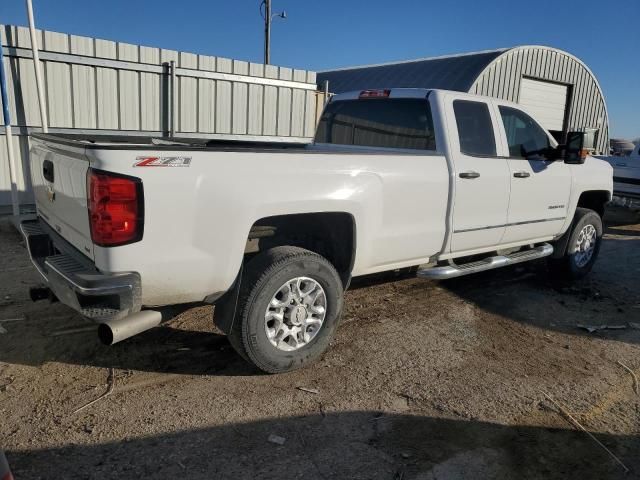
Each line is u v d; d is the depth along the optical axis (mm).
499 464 3072
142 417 3328
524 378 4109
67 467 2854
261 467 2938
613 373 4281
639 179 11789
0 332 4375
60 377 3754
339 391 3762
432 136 4984
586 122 21828
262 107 11422
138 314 3336
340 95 6078
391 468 2986
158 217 3207
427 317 5254
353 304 5480
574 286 6594
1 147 8469
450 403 3686
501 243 5664
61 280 3238
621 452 3248
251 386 3762
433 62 20719
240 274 3619
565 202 6219
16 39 8305
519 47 18375
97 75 9242
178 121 10273
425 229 4730
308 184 3824
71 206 3502
